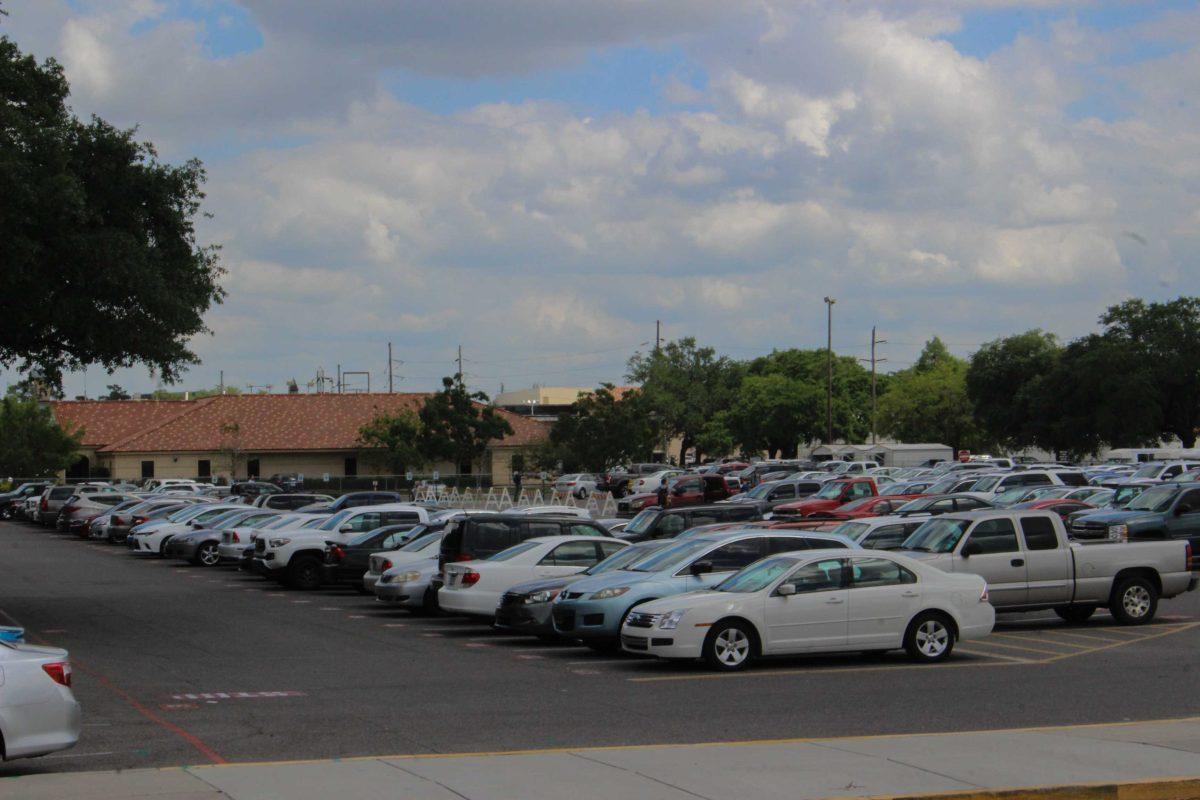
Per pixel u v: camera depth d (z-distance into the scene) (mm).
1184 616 23125
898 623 17266
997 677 16141
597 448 72625
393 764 10461
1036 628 21516
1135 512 30125
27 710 9953
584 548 21984
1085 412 77812
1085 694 14766
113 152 22781
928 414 97938
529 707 13992
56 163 21500
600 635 18109
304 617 24172
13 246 20328
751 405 103750
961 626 17547
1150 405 75250
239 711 13727
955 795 9367
